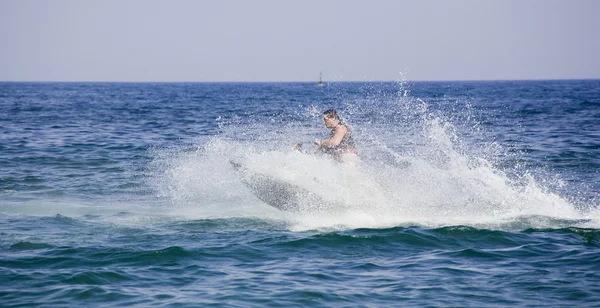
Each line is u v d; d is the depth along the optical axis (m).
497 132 101.19
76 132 102.62
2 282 27.00
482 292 26.33
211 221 39.88
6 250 32.12
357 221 39.47
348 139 44.53
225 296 25.56
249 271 29.00
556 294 26.05
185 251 31.88
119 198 48.72
